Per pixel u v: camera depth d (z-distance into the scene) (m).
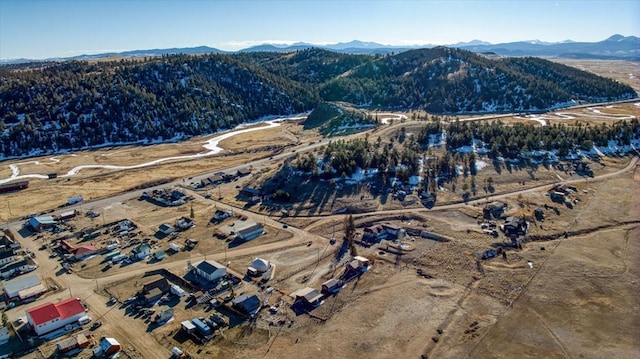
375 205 112.12
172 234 100.19
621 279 75.81
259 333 63.91
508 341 60.88
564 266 80.38
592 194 116.00
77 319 67.38
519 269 79.88
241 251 91.06
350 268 80.81
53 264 86.94
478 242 90.62
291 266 84.19
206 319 67.19
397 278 78.44
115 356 59.19
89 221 109.88
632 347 59.22
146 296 72.56
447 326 64.44
